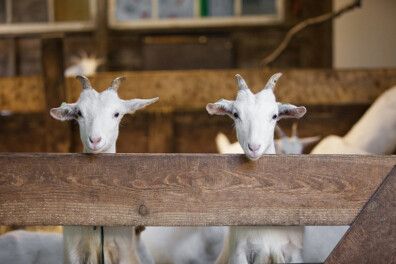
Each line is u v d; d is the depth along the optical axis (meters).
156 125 5.80
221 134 5.33
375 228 2.66
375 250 2.66
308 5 9.13
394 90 5.70
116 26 9.47
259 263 3.04
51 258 3.58
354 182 2.68
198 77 5.92
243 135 2.73
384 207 2.66
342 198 2.68
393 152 5.59
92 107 2.81
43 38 5.60
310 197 2.68
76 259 3.05
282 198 2.68
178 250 4.02
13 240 3.56
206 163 2.67
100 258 3.07
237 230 3.04
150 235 4.07
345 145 5.32
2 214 2.67
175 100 5.92
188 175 2.67
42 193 2.68
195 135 5.88
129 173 2.67
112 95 2.87
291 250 3.11
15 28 9.62
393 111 5.54
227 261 3.32
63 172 2.68
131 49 9.50
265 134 2.71
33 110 5.92
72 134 5.65
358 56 8.42
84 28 9.45
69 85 5.75
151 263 3.60
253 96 2.83
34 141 5.86
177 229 4.08
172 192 2.67
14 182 2.67
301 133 5.82
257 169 2.68
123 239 3.06
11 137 5.88
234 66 9.40
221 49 9.41
